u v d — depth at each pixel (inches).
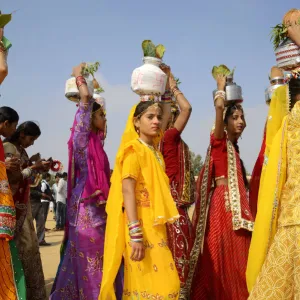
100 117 219.0
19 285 167.2
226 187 207.8
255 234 159.2
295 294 143.3
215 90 208.8
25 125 225.9
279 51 172.2
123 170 158.6
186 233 197.6
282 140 155.3
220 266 201.0
